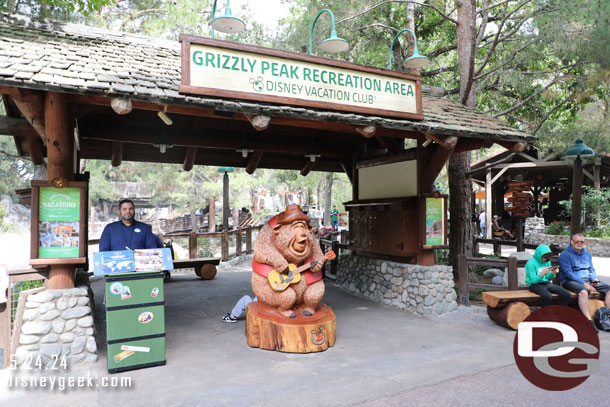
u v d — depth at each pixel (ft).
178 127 24.38
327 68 17.31
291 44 42.47
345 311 23.22
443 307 22.50
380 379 13.73
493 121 23.36
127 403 11.96
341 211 101.35
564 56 29.27
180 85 14.57
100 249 16.71
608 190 50.90
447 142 19.99
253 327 17.01
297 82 16.66
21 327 14.40
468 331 19.26
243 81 15.66
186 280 32.86
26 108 15.44
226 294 27.37
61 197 15.05
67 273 15.28
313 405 11.84
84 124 22.22
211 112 16.03
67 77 13.60
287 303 17.17
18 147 23.82
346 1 38.19
